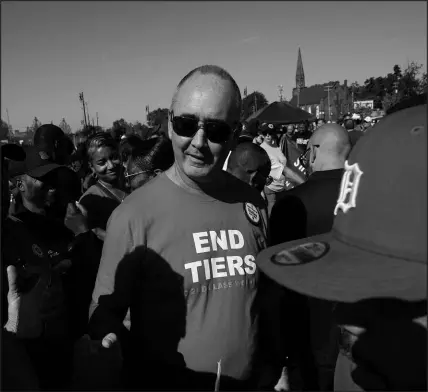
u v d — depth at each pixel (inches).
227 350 63.1
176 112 63.7
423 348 38.2
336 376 50.0
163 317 62.5
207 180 64.9
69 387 79.4
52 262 77.2
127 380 67.2
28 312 68.7
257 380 70.0
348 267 34.0
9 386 38.0
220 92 61.9
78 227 100.3
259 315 69.4
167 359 62.4
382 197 33.0
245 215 69.4
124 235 62.7
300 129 654.5
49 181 85.9
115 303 62.5
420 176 31.3
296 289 34.8
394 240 32.2
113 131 361.7
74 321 82.2
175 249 63.3
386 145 33.8
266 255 43.1
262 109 563.8
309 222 84.2
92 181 175.2
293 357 82.3
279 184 227.0
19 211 86.2
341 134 92.8
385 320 39.8
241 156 118.0
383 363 40.9
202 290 63.0
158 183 66.7
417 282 30.8
